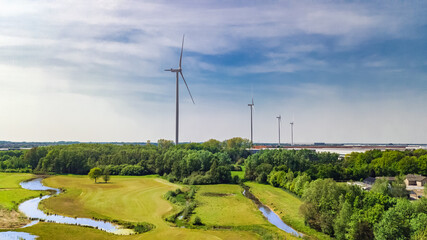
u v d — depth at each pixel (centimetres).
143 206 9350
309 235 6725
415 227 5181
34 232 6656
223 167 14838
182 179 15088
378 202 6225
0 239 6159
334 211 6731
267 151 17212
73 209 8888
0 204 8844
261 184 13975
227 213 8600
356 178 12862
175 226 7388
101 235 6625
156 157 18338
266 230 7025
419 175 11806
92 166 18200
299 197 10719
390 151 16138
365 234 5666
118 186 13250
